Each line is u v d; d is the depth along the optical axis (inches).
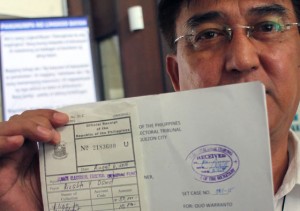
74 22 50.7
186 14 24.0
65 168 17.1
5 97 47.3
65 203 17.1
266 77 21.0
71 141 17.1
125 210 16.6
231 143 15.7
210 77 22.3
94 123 16.9
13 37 48.1
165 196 16.3
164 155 16.3
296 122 32.1
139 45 59.2
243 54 20.6
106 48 65.7
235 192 15.7
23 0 58.4
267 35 21.5
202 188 16.0
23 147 18.6
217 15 22.3
